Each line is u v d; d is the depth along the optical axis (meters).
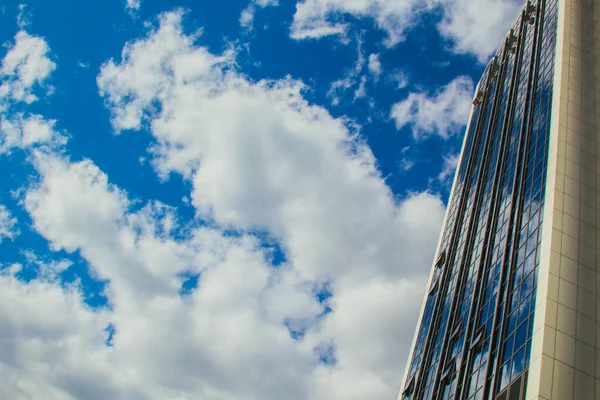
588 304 36.91
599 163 47.75
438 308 69.19
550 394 31.81
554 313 36.00
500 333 43.19
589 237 41.47
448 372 54.38
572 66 57.88
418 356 69.06
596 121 51.91
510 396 36.03
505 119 73.50
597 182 46.00
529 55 76.56
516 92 75.12
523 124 63.88
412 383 66.50
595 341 34.88
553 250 40.06
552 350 34.00
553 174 46.38
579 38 62.38
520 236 49.31
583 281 38.25
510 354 39.41
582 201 44.16
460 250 71.88
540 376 32.56
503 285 48.25
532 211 48.97
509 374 38.00
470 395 45.03
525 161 57.41
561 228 41.81
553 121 52.62
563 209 43.38
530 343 36.47
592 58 59.78
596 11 66.94
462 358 51.34
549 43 68.38
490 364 42.88
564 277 38.31
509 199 58.34
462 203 81.06
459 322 58.56
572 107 52.91
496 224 59.78
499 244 55.59
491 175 71.38
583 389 32.41
